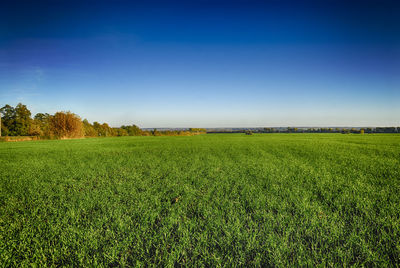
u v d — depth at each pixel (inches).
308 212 103.0
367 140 890.1
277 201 122.0
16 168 251.6
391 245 73.8
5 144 759.1
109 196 137.3
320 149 486.0
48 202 127.3
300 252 69.1
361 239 75.1
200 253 72.7
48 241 80.4
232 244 77.3
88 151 475.5
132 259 70.4
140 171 230.1
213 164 273.6
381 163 270.7
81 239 81.0
